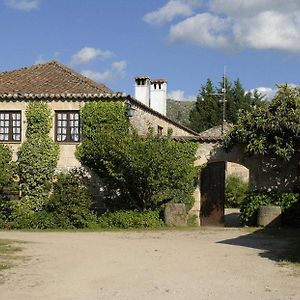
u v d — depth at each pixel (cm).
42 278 966
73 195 1964
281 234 1706
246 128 1950
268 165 2042
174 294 828
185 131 3366
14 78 2428
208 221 2056
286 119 1856
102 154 1958
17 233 1789
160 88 3050
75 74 2545
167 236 1669
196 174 2041
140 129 2356
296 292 838
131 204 2023
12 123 2198
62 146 2145
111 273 1013
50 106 2172
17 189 2075
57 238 1620
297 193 1948
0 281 939
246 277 962
